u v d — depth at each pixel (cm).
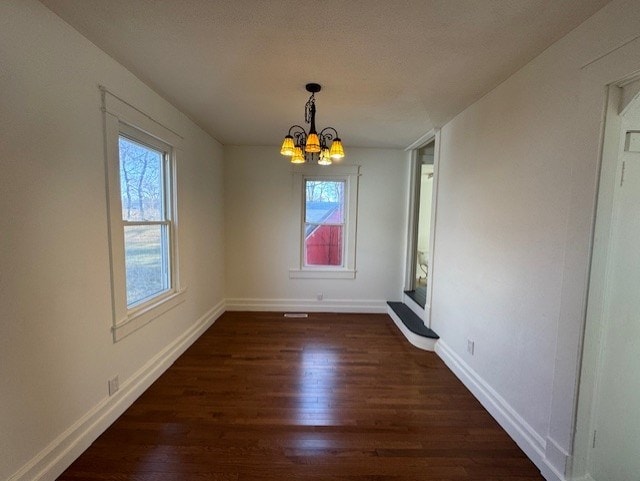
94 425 184
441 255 313
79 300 172
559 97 159
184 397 231
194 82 227
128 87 211
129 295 230
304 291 452
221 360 293
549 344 165
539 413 172
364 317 431
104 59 188
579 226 145
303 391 242
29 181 141
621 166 138
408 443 187
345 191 450
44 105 148
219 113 295
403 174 441
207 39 172
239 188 436
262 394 237
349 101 256
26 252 140
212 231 390
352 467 168
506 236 203
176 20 156
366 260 450
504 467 171
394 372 276
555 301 161
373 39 169
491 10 141
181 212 296
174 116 278
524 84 187
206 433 192
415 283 447
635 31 121
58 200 157
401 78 213
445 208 304
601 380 148
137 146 238
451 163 292
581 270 144
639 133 137
